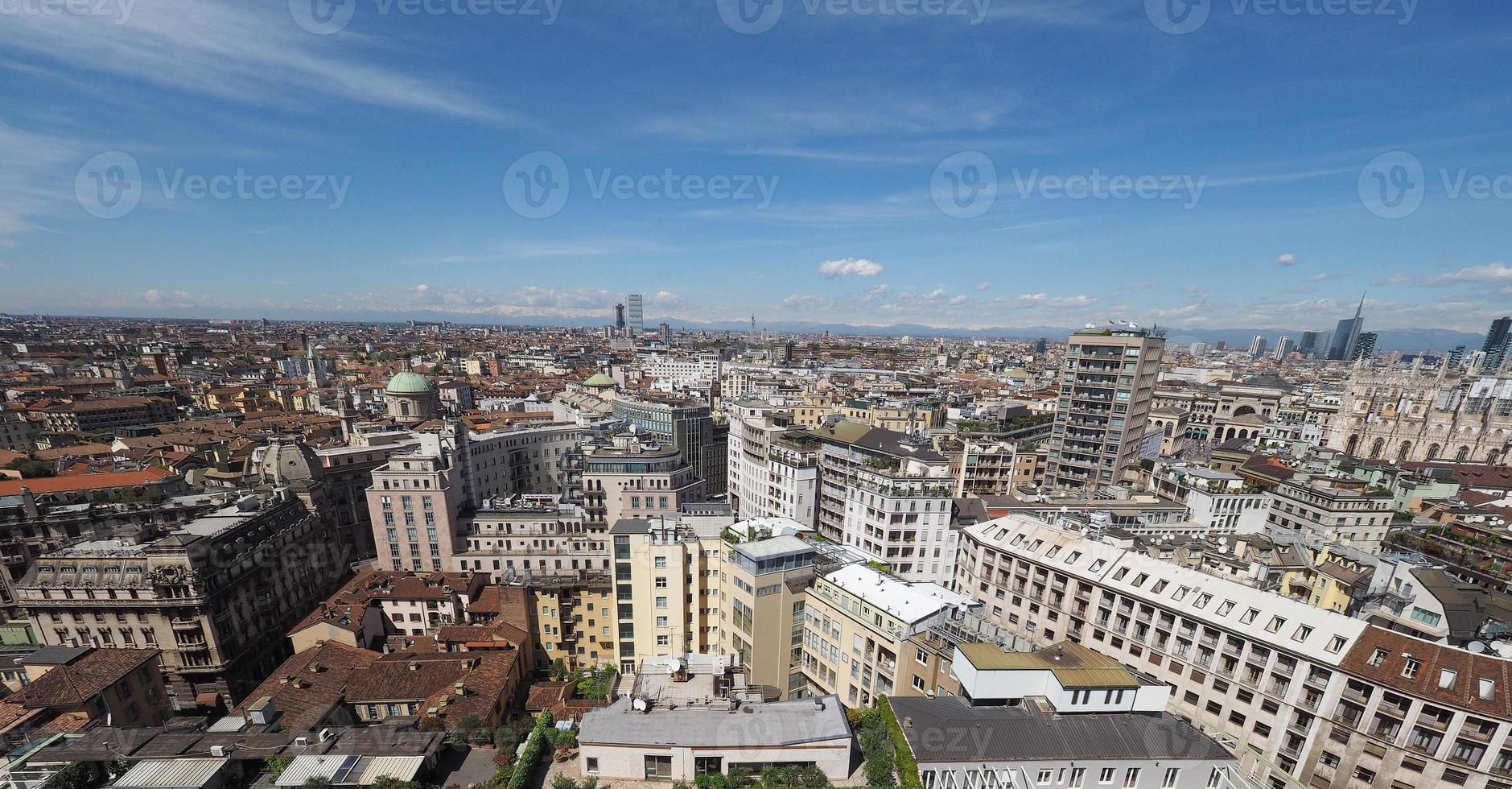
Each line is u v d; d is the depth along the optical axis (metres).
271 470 147.25
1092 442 173.75
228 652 103.19
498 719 83.25
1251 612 75.31
